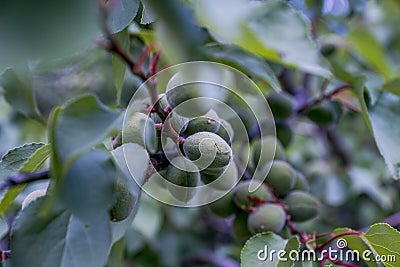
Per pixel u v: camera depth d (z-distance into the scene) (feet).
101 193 1.27
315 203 1.76
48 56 1.00
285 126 1.98
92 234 1.36
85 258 1.36
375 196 2.64
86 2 1.04
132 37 1.69
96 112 1.28
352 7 2.38
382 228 1.58
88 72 2.32
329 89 2.10
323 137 2.77
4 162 1.50
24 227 1.36
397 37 2.80
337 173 2.57
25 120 2.36
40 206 1.37
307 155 2.84
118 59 1.48
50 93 2.26
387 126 1.82
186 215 2.53
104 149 1.30
